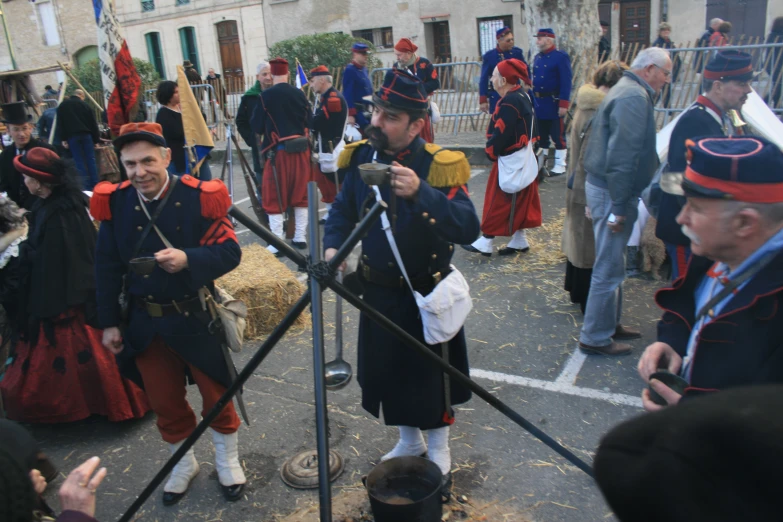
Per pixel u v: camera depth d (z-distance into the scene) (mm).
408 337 2020
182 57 27234
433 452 2951
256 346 4609
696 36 18156
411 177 2248
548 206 7516
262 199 6879
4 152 5629
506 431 3426
